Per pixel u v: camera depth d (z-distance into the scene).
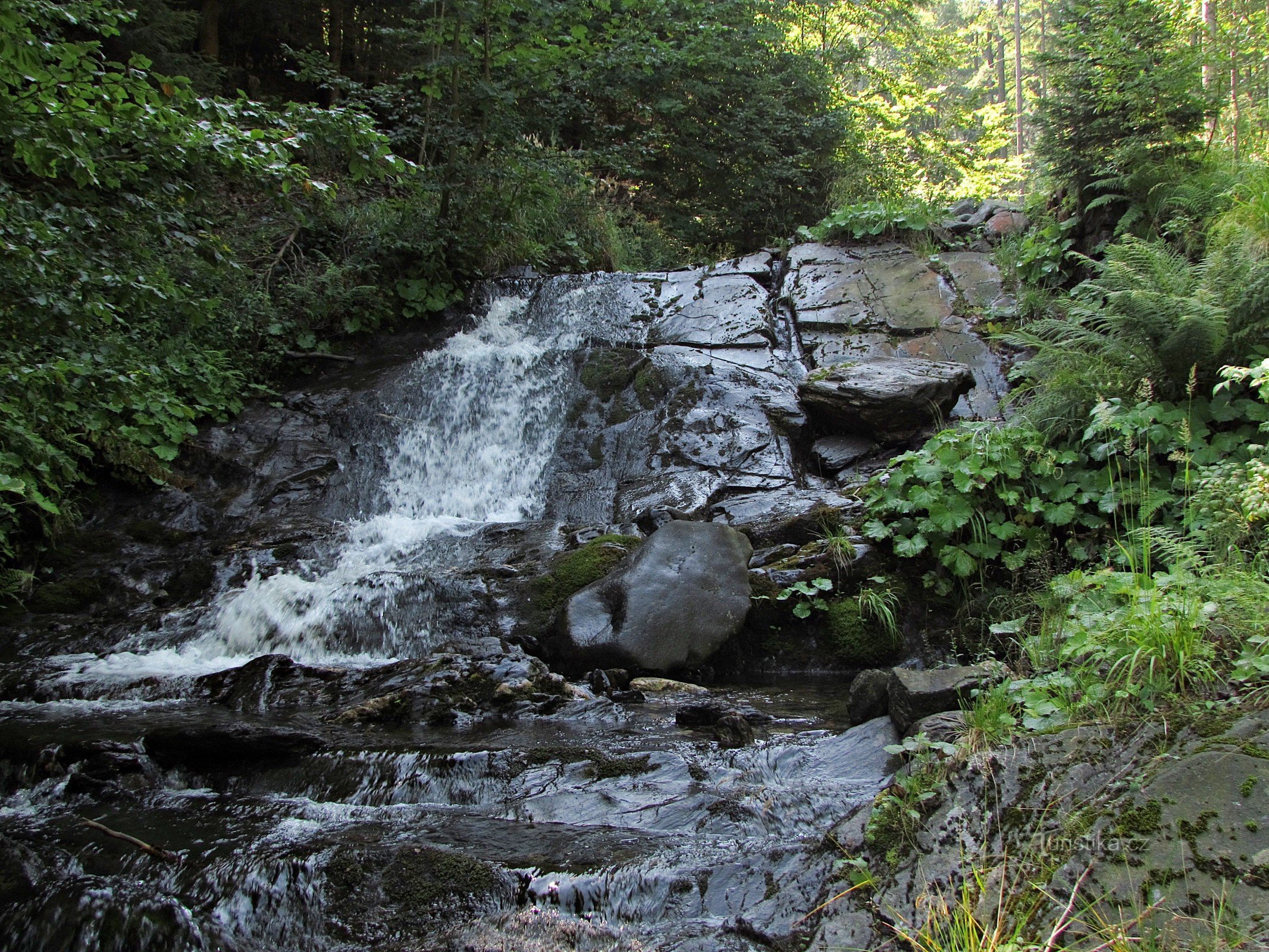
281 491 8.45
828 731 4.17
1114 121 8.29
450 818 3.44
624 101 13.95
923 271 9.67
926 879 2.52
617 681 5.11
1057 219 9.20
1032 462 5.90
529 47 10.86
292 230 11.13
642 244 13.11
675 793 3.50
